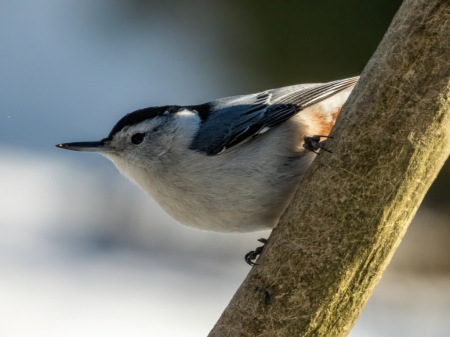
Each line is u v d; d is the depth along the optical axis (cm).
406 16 304
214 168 309
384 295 326
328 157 305
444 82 304
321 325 305
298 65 376
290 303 305
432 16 304
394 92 304
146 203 407
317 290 305
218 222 309
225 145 309
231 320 306
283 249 305
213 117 310
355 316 305
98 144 311
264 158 309
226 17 408
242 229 310
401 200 304
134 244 374
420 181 304
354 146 304
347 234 304
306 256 305
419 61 304
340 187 305
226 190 309
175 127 309
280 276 305
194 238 382
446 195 387
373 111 304
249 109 310
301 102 310
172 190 309
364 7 354
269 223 309
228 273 346
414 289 327
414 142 304
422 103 304
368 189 304
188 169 309
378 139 304
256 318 305
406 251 365
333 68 365
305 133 309
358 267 304
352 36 359
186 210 309
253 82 394
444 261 359
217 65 413
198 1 429
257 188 309
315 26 367
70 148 311
